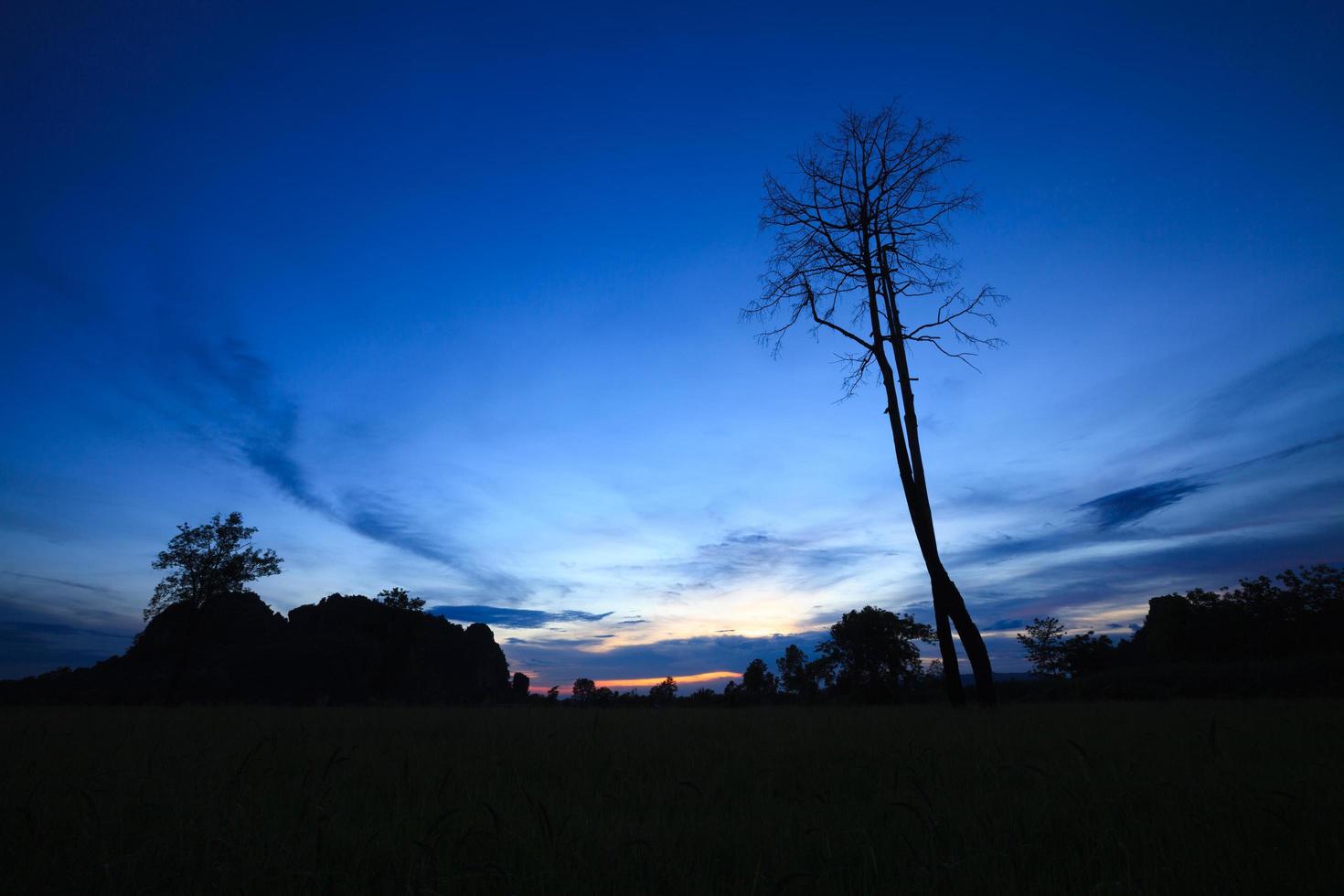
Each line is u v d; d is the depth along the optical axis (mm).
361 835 3307
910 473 17688
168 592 36031
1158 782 4262
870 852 2842
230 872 2750
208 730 9062
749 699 25828
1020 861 2922
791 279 21359
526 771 5730
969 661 15562
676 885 2770
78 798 4066
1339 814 3463
